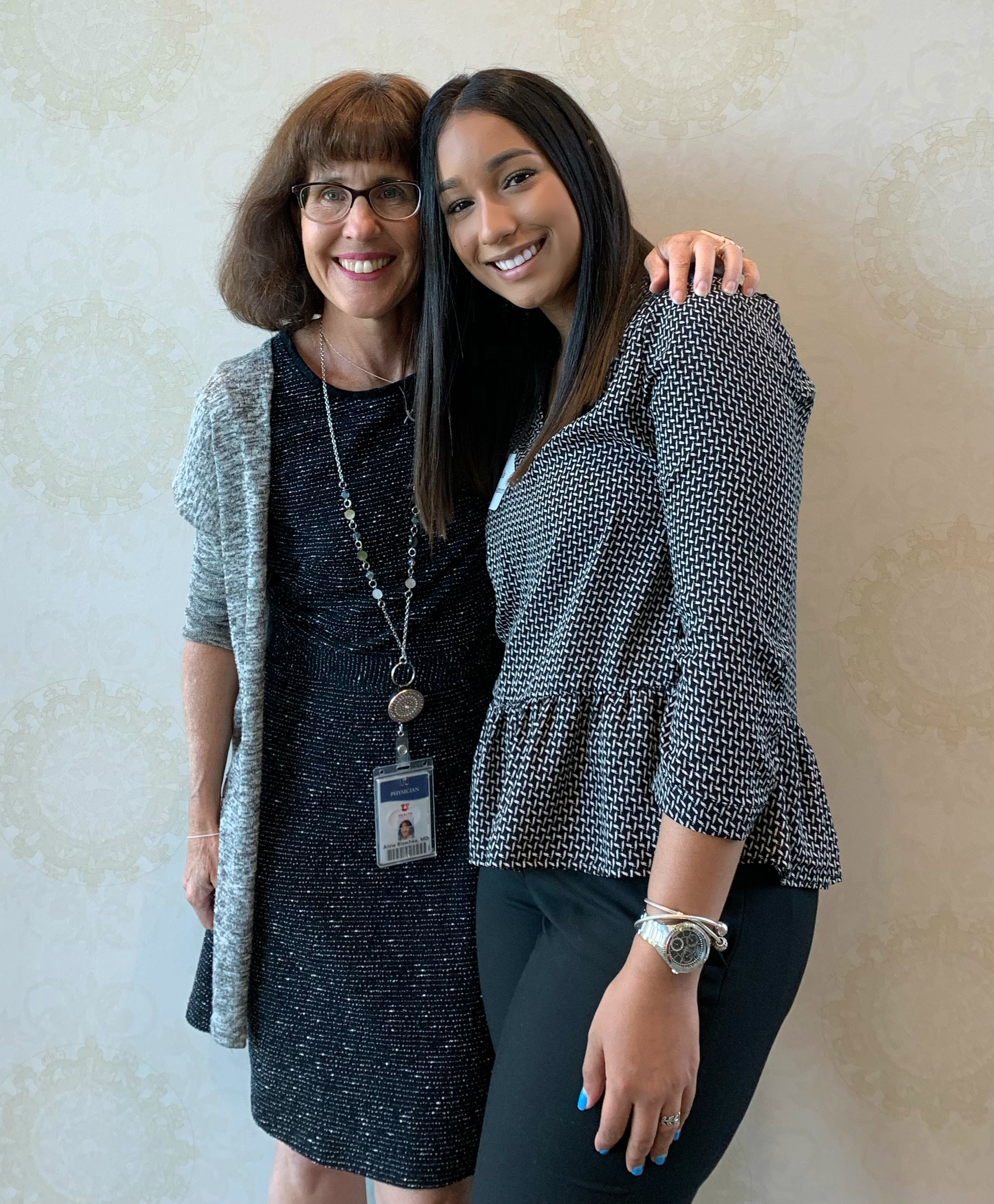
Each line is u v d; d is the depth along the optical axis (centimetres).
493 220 105
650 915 89
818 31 136
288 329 136
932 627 142
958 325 138
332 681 131
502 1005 114
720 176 140
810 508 143
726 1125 97
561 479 103
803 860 96
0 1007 163
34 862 162
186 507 134
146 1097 163
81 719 160
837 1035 148
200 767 141
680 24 139
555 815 103
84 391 155
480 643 132
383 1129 127
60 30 150
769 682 89
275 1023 134
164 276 152
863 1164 150
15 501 158
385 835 128
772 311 104
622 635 99
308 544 131
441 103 110
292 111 123
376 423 129
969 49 134
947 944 145
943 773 143
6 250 154
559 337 123
